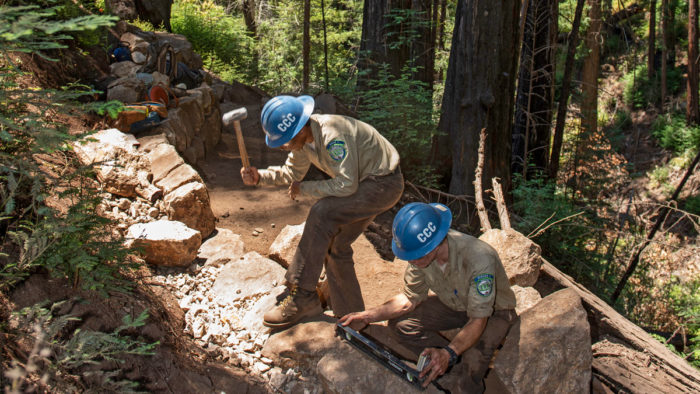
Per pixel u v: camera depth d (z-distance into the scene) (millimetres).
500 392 3270
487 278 2791
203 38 13812
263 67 16000
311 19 16188
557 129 10250
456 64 7922
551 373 3098
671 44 23188
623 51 23688
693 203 16422
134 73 6590
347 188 3102
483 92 7668
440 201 7727
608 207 9578
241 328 3693
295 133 3062
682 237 15062
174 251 4008
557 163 10344
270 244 4750
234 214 5160
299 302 3514
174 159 4832
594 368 3738
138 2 11844
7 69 2725
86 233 3232
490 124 7777
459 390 3037
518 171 11086
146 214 4418
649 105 21875
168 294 3758
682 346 7613
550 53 10680
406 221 2855
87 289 3082
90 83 5996
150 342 3143
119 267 3328
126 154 4656
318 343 3428
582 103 12648
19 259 2949
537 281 4953
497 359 3102
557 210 7793
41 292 2992
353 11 18016
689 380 3951
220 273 4145
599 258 8406
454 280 2908
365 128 3225
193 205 4469
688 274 10469
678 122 20344
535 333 3170
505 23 7523
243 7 17828
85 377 2711
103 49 6996
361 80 9281
